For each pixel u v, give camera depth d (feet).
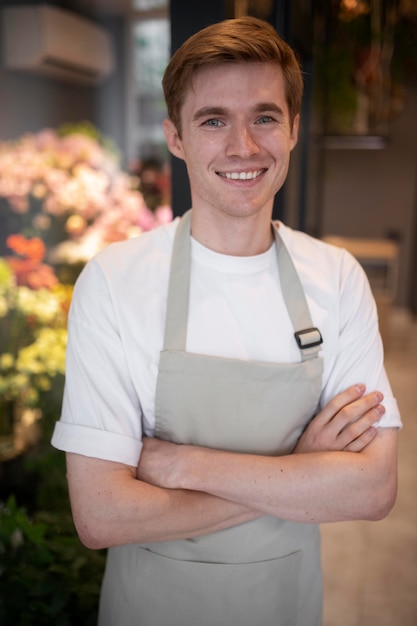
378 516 3.59
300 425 3.80
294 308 3.73
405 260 20.45
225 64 3.21
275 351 3.70
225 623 3.81
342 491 3.49
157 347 3.58
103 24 17.83
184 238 3.72
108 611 3.99
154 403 3.63
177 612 3.79
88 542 3.47
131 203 9.16
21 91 15.08
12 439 8.01
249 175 3.35
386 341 17.16
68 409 3.60
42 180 9.34
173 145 3.68
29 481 7.91
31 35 14.26
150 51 18.03
